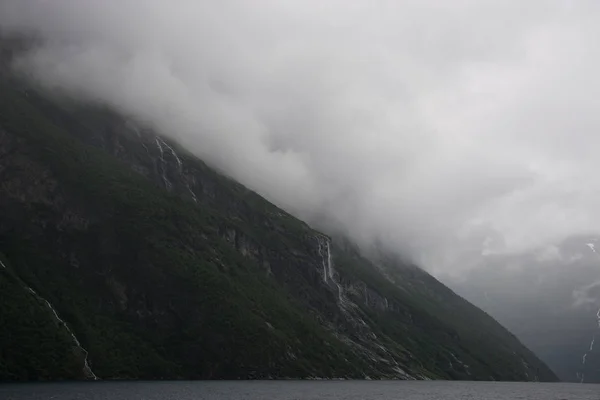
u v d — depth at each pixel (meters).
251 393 186.00
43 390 165.25
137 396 159.00
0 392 156.38
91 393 161.38
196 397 164.75
